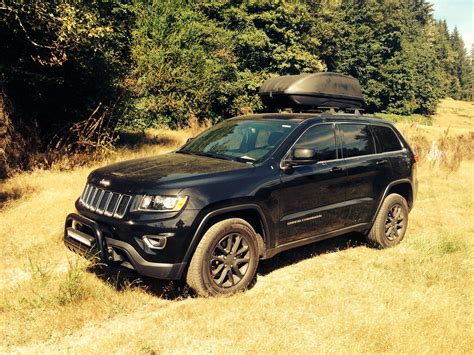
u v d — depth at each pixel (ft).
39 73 38.40
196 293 13.83
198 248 13.35
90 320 12.46
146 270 12.75
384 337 11.53
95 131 40.14
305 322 12.50
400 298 14.07
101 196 14.10
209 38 93.91
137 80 51.42
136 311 13.21
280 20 116.98
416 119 241.76
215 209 13.50
